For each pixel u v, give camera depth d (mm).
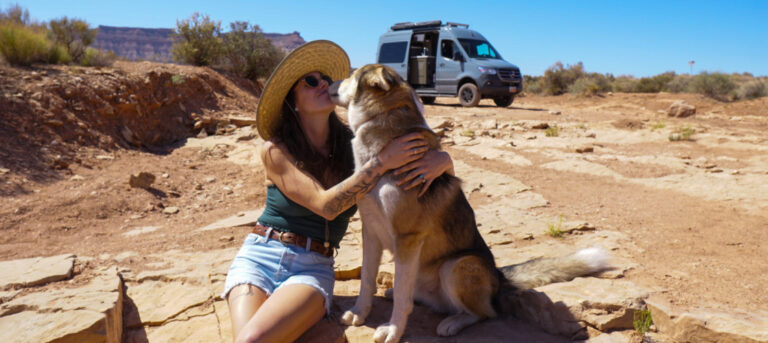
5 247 4660
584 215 5684
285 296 2703
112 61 12648
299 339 2996
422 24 18266
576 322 3018
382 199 2805
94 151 8148
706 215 5535
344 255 4359
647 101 21984
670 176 7480
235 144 9609
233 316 2744
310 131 3219
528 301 3270
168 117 10398
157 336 3203
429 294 3379
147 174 6855
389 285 3912
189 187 7277
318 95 3086
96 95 9094
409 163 2803
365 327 3115
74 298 3186
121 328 3217
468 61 16766
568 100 25703
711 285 3539
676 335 2869
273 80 2840
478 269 3066
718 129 12391
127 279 3805
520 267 3582
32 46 10086
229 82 13883
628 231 5066
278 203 3041
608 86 29734
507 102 17906
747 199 6133
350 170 3320
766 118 15812
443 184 3006
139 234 5195
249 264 2975
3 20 12117
